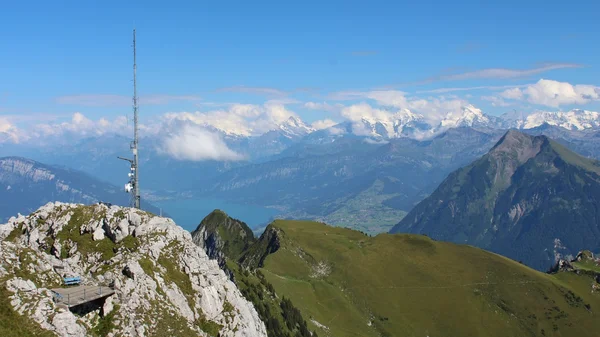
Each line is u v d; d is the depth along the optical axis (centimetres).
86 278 10269
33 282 9225
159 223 12838
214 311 12138
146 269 11119
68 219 12544
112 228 12281
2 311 8050
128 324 9544
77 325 8619
